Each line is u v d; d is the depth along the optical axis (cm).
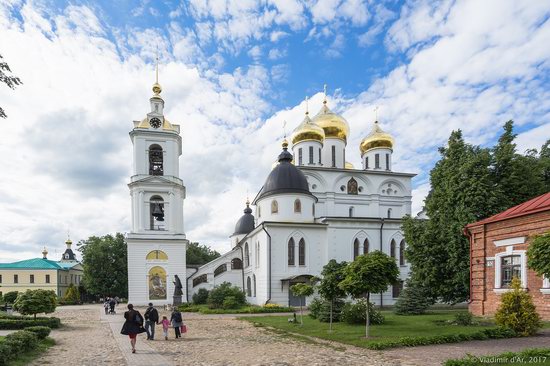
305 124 5319
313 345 1623
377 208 5081
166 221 4775
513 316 1623
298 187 4306
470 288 2362
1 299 5991
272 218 4259
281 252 4025
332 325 2264
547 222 1866
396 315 2891
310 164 5206
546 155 3300
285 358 1347
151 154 4931
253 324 2538
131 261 4553
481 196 2511
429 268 2703
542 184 2717
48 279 7862
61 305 6116
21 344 1399
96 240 6619
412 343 1487
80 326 2619
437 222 2812
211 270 5025
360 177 5125
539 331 1684
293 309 3553
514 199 2631
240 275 5056
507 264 2111
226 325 2520
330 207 4912
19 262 8031
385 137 5603
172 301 4575
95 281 6388
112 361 1376
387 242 4316
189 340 1880
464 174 2648
